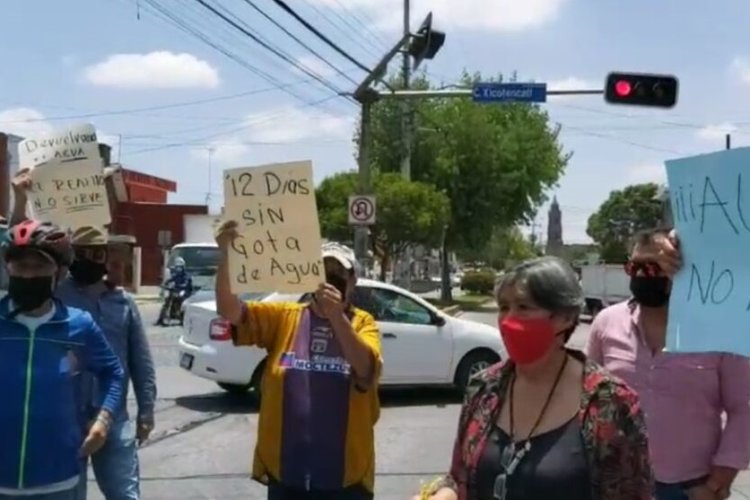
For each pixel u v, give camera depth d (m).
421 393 14.22
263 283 4.63
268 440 4.77
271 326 4.86
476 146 47.78
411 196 40.22
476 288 67.31
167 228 54.69
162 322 26.25
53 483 4.40
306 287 4.60
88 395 5.08
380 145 46.56
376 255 41.16
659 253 3.78
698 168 3.69
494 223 49.22
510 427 3.13
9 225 5.62
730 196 3.58
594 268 35.53
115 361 4.75
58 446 4.41
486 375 3.27
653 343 4.27
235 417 12.13
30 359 4.39
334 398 4.70
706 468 4.18
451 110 48.12
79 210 5.64
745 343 3.49
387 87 35.50
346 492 4.71
